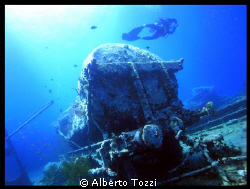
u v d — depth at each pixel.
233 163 4.65
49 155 23.38
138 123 5.28
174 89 6.01
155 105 5.65
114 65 5.64
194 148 5.13
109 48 6.43
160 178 5.14
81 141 8.57
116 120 5.51
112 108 5.50
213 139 5.40
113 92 5.56
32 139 29.34
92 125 6.21
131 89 5.61
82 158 7.39
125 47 6.68
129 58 6.20
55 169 11.71
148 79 5.93
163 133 5.11
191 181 4.57
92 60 5.31
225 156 5.04
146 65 5.98
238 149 5.19
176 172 5.24
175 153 5.77
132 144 4.32
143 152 4.83
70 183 7.70
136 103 5.49
